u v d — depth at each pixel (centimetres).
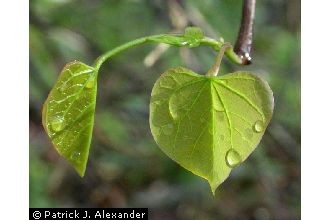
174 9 57
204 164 27
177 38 27
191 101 27
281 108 74
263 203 74
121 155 74
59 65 69
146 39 27
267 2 78
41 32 64
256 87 26
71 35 67
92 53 71
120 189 75
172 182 76
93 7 71
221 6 71
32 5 63
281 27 78
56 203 69
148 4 69
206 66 64
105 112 72
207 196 76
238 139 27
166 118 26
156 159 75
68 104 26
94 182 75
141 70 74
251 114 26
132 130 74
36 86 65
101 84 74
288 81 74
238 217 75
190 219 75
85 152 26
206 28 57
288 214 72
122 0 70
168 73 27
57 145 26
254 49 77
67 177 74
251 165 71
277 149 73
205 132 27
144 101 73
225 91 27
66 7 68
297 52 75
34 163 69
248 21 30
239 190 77
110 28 72
